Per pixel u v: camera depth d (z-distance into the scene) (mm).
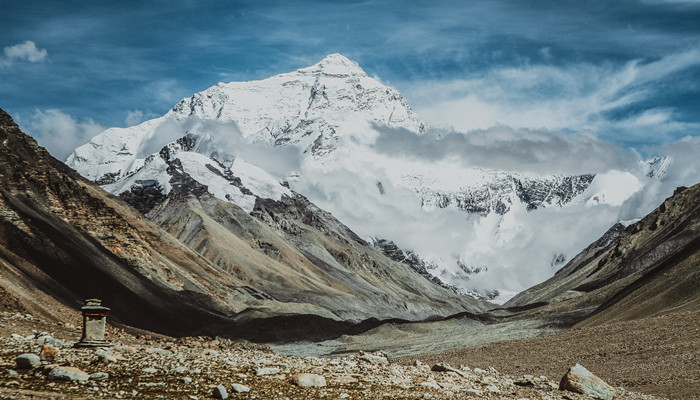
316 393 33219
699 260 133500
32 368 34156
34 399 29297
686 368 67438
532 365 85438
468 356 101812
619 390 48875
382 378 37312
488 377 44625
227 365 37125
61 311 99812
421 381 37719
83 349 40250
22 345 40000
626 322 98438
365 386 35156
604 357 80500
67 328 58562
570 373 44844
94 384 32188
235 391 32344
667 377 65438
